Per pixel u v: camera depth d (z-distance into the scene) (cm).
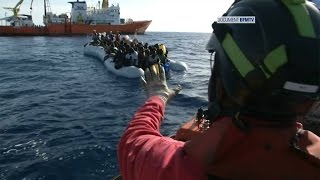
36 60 3438
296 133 103
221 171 98
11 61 3350
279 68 95
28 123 1175
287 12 99
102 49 3438
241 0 110
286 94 97
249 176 97
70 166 816
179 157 108
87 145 949
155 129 135
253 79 97
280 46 95
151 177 112
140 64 2311
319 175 99
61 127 1131
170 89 157
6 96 1678
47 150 912
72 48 5075
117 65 2416
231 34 103
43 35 7894
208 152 98
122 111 1382
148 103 146
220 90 108
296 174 98
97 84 2058
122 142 134
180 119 1248
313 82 97
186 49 5362
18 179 757
